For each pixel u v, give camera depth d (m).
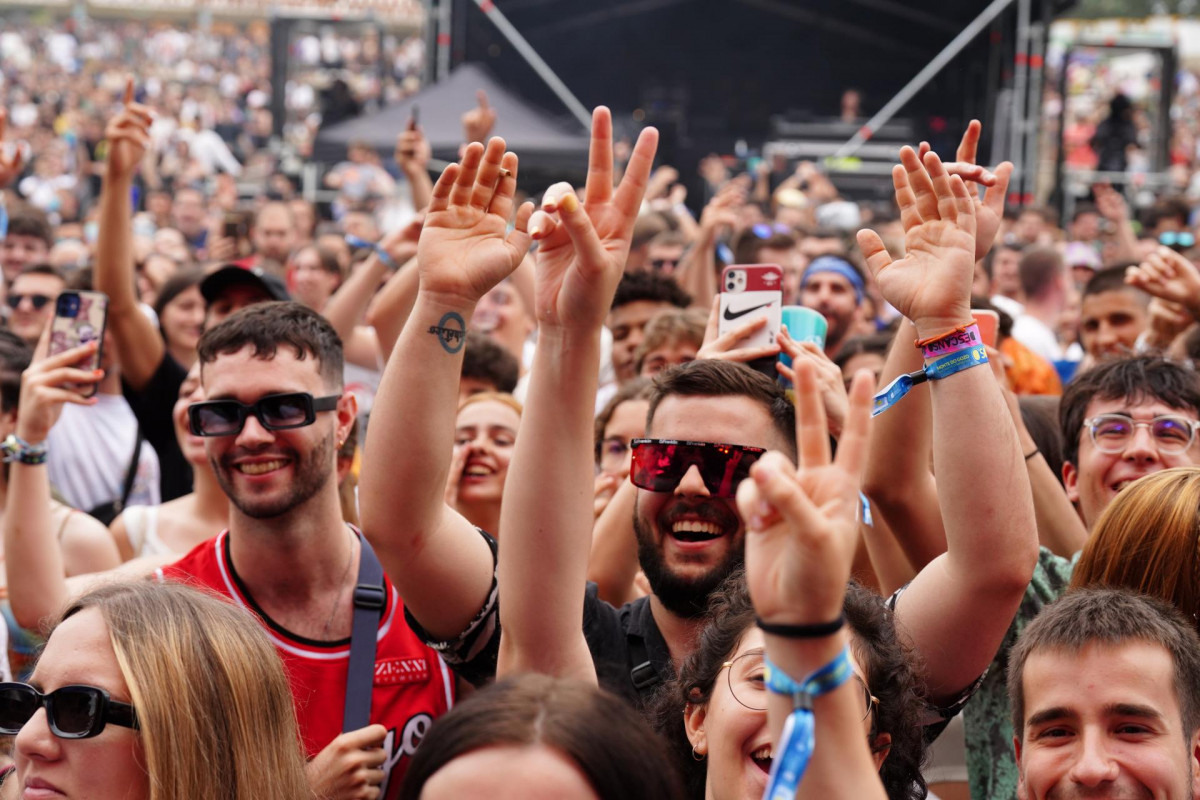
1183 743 2.30
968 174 2.76
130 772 2.23
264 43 33.28
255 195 17.92
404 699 2.99
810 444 1.69
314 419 3.06
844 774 1.66
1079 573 2.89
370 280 5.44
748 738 2.21
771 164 17.30
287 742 2.38
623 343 5.46
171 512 4.32
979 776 3.04
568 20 17.95
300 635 3.03
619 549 3.54
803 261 7.43
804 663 1.66
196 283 5.80
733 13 18.52
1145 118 21.31
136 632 2.27
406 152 6.25
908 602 2.62
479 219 2.57
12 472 3.60
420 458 2.54
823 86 19.30
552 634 2.46
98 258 5.24
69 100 28.20
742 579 2.54
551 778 1.65
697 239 6.68
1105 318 5.78
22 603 3.54
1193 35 31.58
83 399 3.62
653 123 18.78
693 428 2.82
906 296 2.46
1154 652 2.32
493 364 4.93
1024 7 16.34
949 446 2.42
